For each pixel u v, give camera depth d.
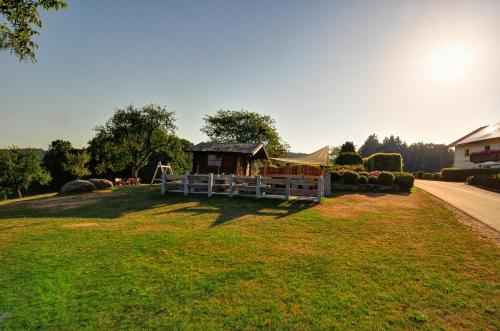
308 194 13.39
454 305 4.30
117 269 5.63
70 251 6.67
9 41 8.25
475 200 13.86
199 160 21.55
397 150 109.12
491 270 5.48
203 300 4.48
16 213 12.04
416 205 12.37
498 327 3.80
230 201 13.47
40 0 8.12
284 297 4.54
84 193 19.08
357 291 4.71
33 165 43.66
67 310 4.24
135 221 9.80
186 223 9.34
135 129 36.75
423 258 6.10
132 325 3.89
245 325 3.87
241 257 6.21
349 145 32.84
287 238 7.59
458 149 41.62
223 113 49.28
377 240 7.38
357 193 16.89
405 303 4.36
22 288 4.90
